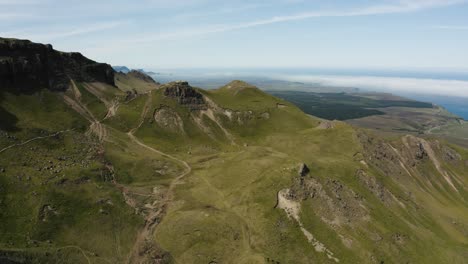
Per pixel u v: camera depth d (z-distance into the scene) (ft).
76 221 325.01
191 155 535.60
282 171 400.88
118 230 331.57
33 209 317.01
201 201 380.78
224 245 315.78
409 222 410.31
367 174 456.04
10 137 410.72
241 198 373.61
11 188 329.31
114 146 499.51
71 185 362.74
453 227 457.27
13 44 521.65
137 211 360.89
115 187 391.86
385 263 325.21
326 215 357.82
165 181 431.84
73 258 286.66
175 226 336.70
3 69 488.44
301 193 371.56
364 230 356.59
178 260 303.48
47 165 384.88
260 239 321.93
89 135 510.99
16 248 272.31
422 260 345.31
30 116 479.82
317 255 316.40
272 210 350.43
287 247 317.63
